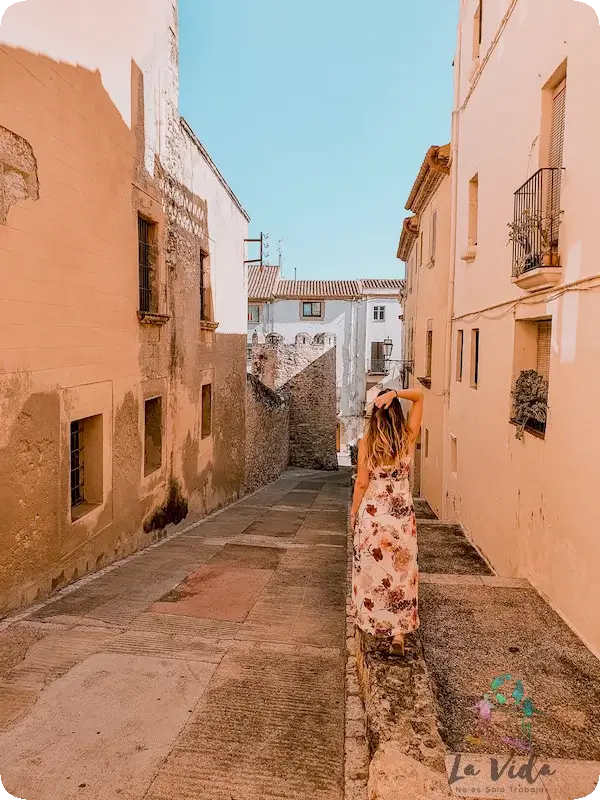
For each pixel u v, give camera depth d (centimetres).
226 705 377
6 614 525
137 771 309
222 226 1388
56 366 604
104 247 718
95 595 598
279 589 642
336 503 1662
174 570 719
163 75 933
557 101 582
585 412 462
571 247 504
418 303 1698
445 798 255
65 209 615
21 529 545
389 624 372
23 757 316
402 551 376
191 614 548
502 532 708
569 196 511
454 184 1088
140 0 823
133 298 820
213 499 1363
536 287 583
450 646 432
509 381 693
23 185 534
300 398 2970
